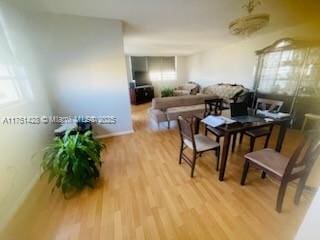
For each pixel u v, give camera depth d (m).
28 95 2.22
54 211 1.56
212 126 1.87
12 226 1.42
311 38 3.23
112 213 1.53
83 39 2.76
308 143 1.31
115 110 3.34
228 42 5.10
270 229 1.33
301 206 1.53
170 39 4.49
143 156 2.57
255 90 4.23
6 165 1.54
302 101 3.28
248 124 1.85
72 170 1.70
